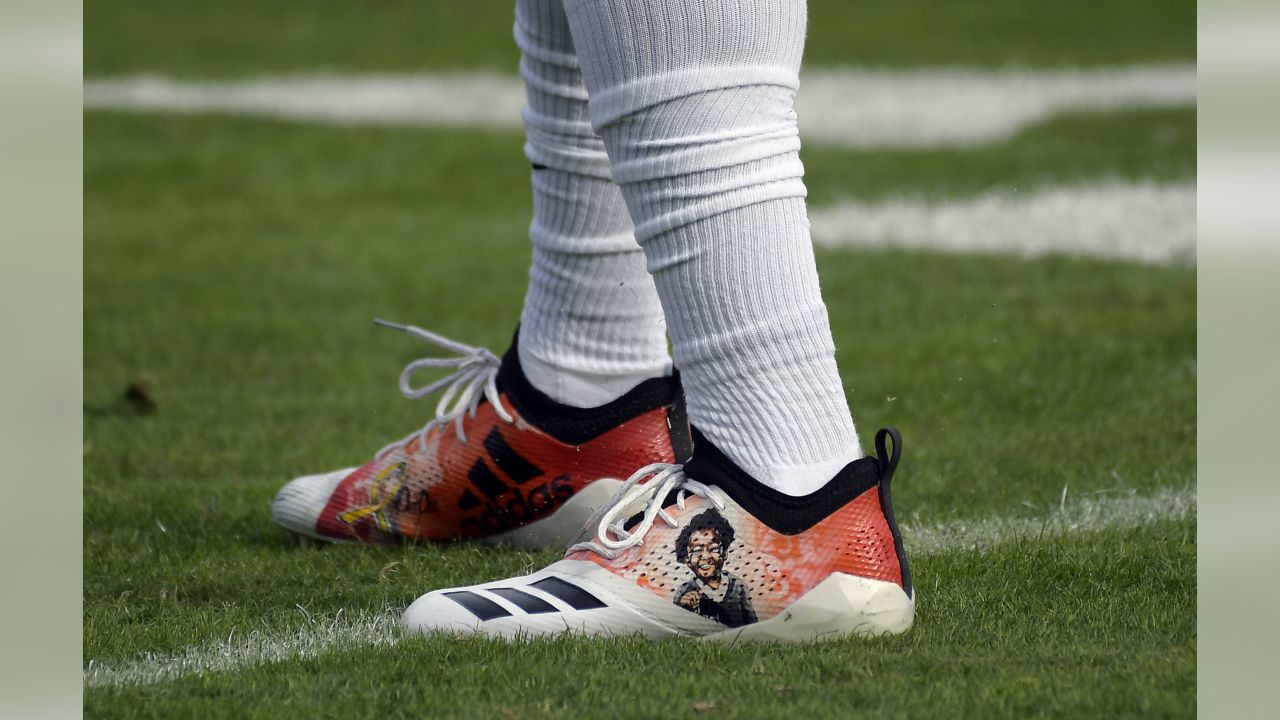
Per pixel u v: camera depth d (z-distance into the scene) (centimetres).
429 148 3356
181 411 1283
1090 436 1075
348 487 835
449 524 820
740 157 588
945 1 5978
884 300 1706
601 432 788
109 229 2419
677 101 584
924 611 655
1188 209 2273
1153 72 4222
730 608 619
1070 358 1353
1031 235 2145
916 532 840
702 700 525
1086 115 3431
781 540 618
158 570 775
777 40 592
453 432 819
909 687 534
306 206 2694
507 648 593
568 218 757
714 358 613
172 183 2930
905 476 981
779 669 564
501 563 781
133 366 1482
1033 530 830
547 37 727
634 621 625
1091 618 630
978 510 890
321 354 1546
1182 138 3017
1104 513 868
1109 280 1752
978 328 1521
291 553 822
